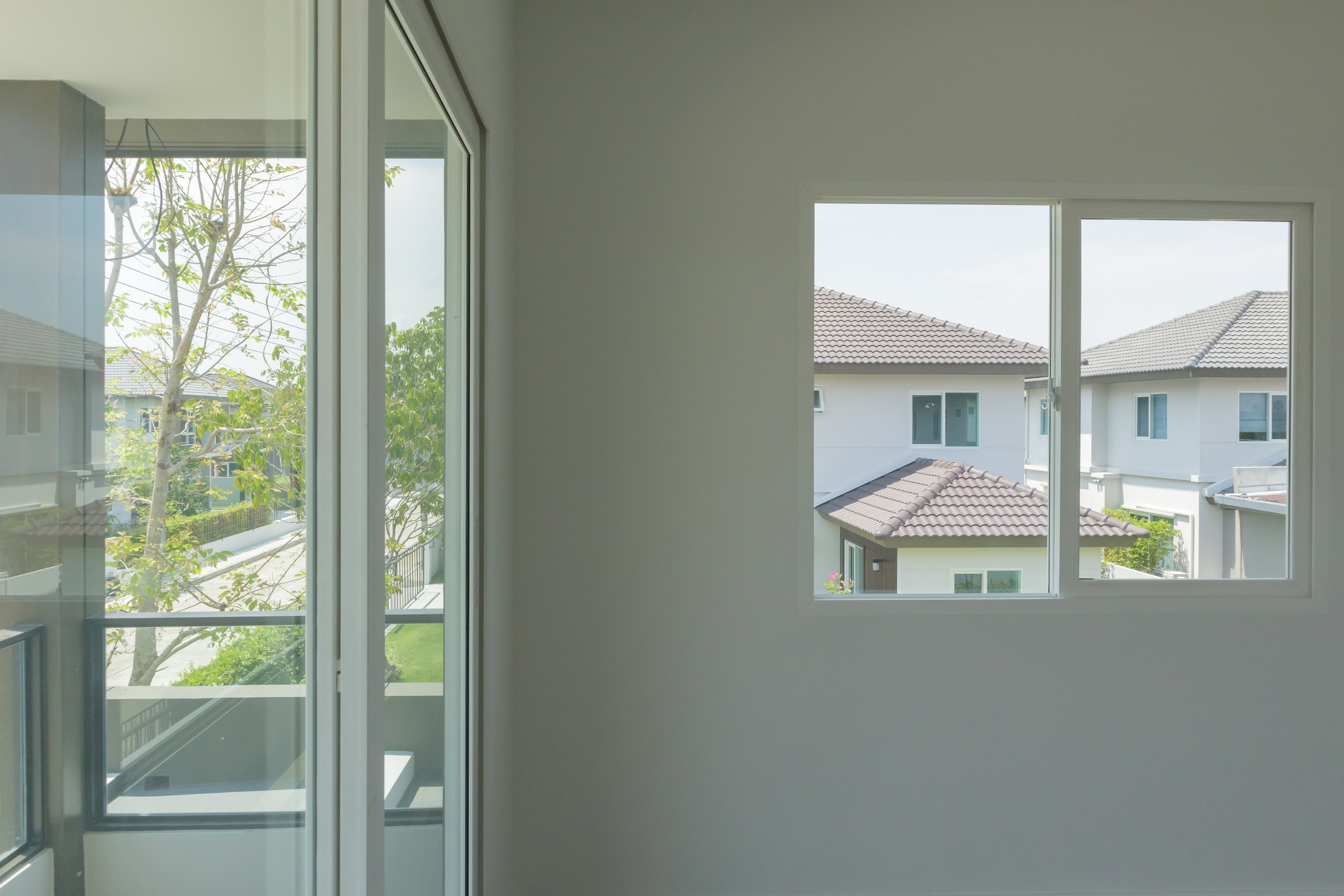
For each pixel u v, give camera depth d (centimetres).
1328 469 254
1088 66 250
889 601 249
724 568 247
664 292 246
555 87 244
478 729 188
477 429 188
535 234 244
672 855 246
